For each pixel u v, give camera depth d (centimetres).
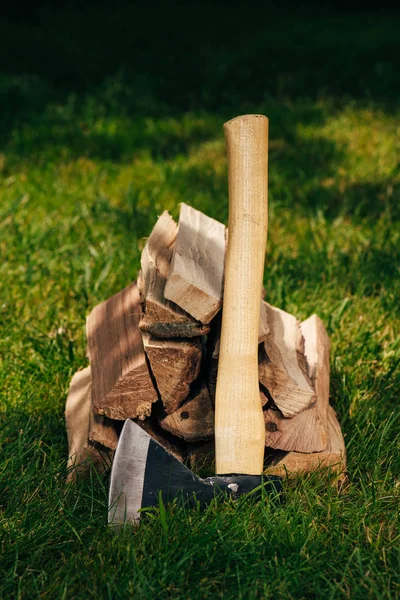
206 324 175
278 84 415
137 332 182
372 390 197
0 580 166
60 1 615
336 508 174
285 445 179
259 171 171
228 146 171
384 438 185
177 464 171
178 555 167
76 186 280
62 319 214
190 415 179
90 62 461
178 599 163
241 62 456
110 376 179
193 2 645
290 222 251
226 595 164
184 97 401
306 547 169
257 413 172
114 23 566
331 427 184
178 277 172
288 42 504
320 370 186
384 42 497
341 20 600
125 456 171
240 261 172
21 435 186
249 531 171
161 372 176
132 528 171
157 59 470
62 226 245
